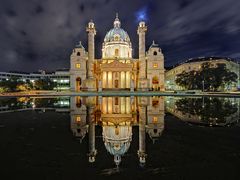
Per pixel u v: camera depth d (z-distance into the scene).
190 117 23.70
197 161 9.37
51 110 31.45
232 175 7.80
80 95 67.44
